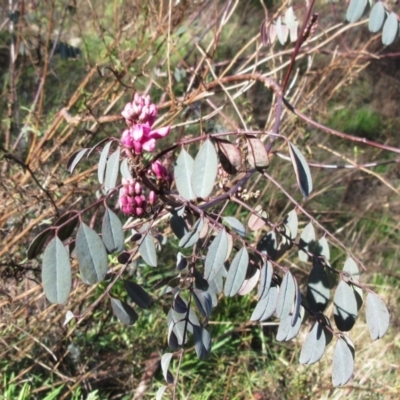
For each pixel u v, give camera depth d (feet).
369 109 17.76
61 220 4.22
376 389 9.24
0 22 12.08
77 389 8.64
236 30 16.29
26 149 10.32
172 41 9.32
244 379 9.91
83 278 4.04
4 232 8.91
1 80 13.75
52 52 10.59
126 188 4.51
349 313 4.81
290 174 13.00
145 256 4.68
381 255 13.42
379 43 17.46
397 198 14.87
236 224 4.69
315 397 9.48
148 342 9.70
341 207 14.24
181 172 4.18
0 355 8.40
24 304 8.59
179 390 9.32
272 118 9.95
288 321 4.70
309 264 11.46
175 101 8.51
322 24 15.43
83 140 8.73
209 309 4.78
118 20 11.75
